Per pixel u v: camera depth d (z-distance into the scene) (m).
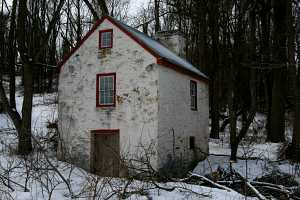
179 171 18.11
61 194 11.14
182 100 19.27
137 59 17.25
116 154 17.14
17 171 12.91
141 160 14.77
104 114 17.64
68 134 18.27
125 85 17.34
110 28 18.09
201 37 28.86
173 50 24.23
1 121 23.66
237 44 21.64
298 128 19.05
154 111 16.58
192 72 20.25
